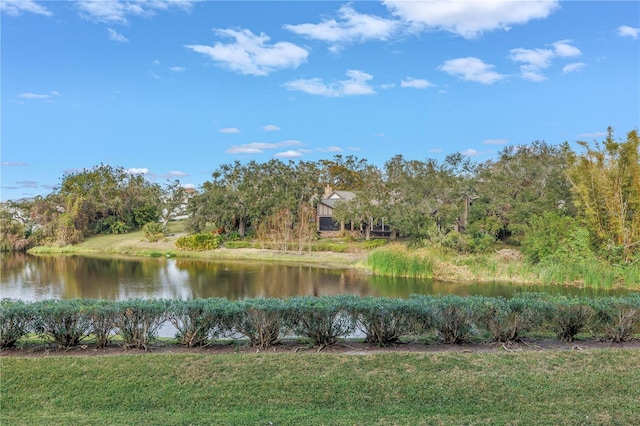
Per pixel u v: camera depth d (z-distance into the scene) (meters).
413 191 35.59
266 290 21.31
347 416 5.91
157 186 59.00
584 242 23.06
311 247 37.34
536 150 40.06
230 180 47.31
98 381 6.80
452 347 8.34
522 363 7.41
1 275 26.94
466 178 36.66
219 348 8.23
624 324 8.73
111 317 8.17
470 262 25.64
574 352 7.88
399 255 26.16
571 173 24.95
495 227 32.94
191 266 31.06
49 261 35.09
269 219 41.62
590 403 6.23
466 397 6.41
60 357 7.61
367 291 20.75
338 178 81.50
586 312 8.70
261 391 6.56
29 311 8.16
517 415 5.93
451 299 8.88
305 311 8.27
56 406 6.24
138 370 7.09
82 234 48.78
